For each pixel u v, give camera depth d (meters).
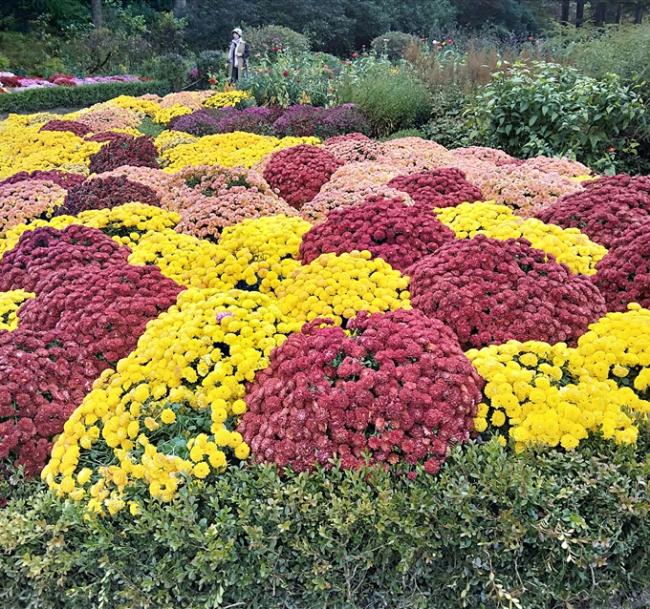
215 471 2.45
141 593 2.27
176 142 8.27
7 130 10.16
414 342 2.67
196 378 2.78
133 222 4.59
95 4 29.05
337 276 3.43
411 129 10.85
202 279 3.84
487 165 6.01
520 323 3.11
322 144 7.60
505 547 2.23
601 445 2.48
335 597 2.27
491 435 2.59
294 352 2.71
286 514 2.26
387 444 2.40
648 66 8.95
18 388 2.77
